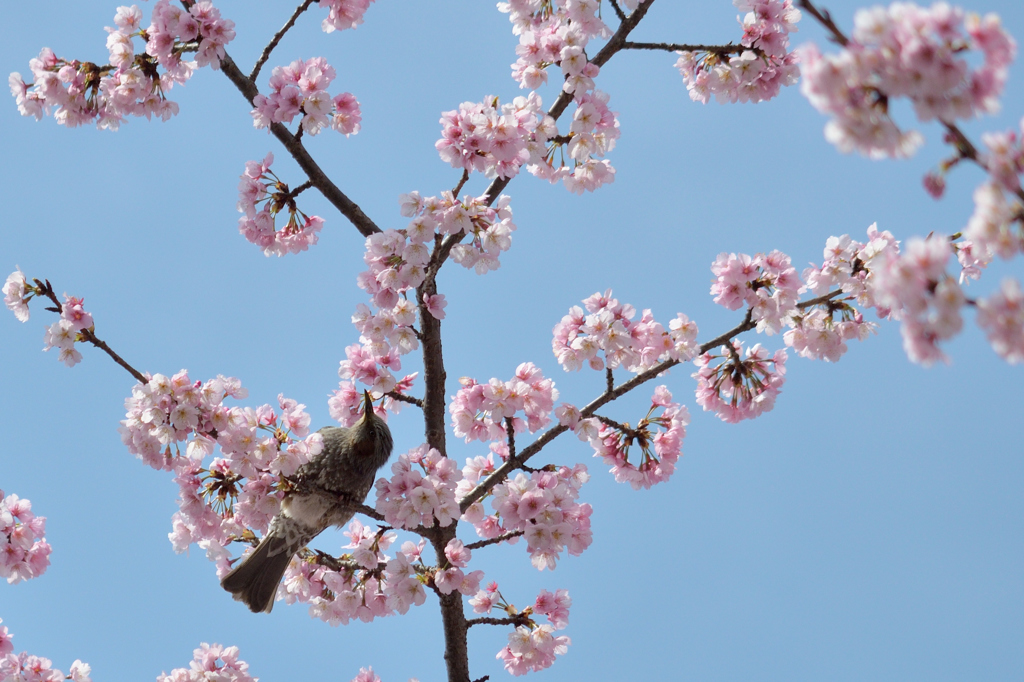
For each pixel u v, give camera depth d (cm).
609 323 1061
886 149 531
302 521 1130
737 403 1146
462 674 1116
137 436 978
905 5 518
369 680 1180
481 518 1119
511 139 1002
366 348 1157
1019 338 535
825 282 1090
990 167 532
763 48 1187
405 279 989
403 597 1017
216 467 1086
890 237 1084
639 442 1122
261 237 1210
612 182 1203
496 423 1090
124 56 1097
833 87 525
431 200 973
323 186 1173
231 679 1109
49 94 1120
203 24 1078
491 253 1002
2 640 1158
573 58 1102
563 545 1012
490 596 1146
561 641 1101
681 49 1196
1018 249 541
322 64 1105
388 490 1002
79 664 1177
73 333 1053
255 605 1126
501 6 1259
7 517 1101
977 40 511
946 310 548
